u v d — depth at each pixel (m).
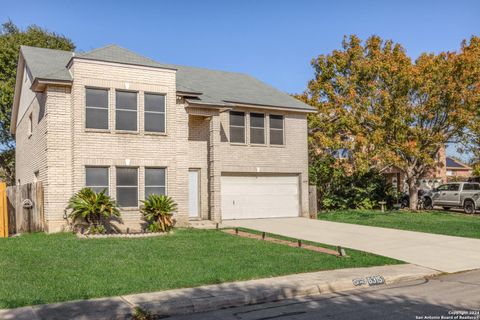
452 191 27.09
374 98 24.45
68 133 16.22
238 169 20.52
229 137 20.44
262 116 21.45
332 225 18.45
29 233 15.88
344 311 6.95
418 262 10.86
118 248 12.18
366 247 13.00
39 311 6.77
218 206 19.42
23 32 33.75
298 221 20.00
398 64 23.83
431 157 25.16
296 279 8.82
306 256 11.27
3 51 31.44
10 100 31.23
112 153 16.34
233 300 7.50
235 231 16.14
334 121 25.67
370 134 24.19
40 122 17.59
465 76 23.27
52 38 34.44
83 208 15.01
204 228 17.31
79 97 15.85
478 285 8.66
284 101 22.17
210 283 8.49
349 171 25.77
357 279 8.86
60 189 15.99
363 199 27.39
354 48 25.52
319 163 26.42
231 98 20.45
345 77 25.98
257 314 6.95
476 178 32.94
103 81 16.25
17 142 25.56
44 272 9.23
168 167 17.33
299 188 22.34
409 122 23.94
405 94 23.80
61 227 15.91
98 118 16.25
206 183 19.83
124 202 16.56
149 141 17.00
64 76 16.09
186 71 23.28
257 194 21.28
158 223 16.08
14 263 10.12
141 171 16.83
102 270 9.45
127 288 8.04
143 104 16.97
